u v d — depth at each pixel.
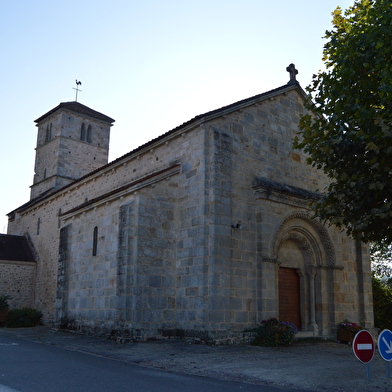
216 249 16.56
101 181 24.61
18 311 26.20
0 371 9.84
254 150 19.30
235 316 16.75
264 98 20.16
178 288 17.50
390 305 27.39
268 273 17.89
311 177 21.67
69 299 21.30
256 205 18.53
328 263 20.84
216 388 9.11
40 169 38.19
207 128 17.92
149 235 17.33
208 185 17.33
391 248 30.73
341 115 12.18
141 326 16.41
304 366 12.18
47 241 30.20
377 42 11.56
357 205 11.55
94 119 38.84
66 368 10.62
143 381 9.47
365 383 9.99
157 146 20.23
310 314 20.17
